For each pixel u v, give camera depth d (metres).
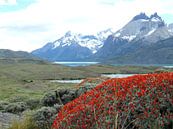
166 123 10.52
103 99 11.87
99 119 11.24
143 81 11.66
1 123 21.34
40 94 60.50
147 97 11.00
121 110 11.10
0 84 105.31
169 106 10.82
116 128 10.47
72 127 11.92
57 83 106.50
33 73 196.75
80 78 188.12
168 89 11.09
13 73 191.88
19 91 71.12
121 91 11.70
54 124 13.27
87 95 13.35
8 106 29.38
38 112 20.16
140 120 10.66
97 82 25.66
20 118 23.66
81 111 12.05
